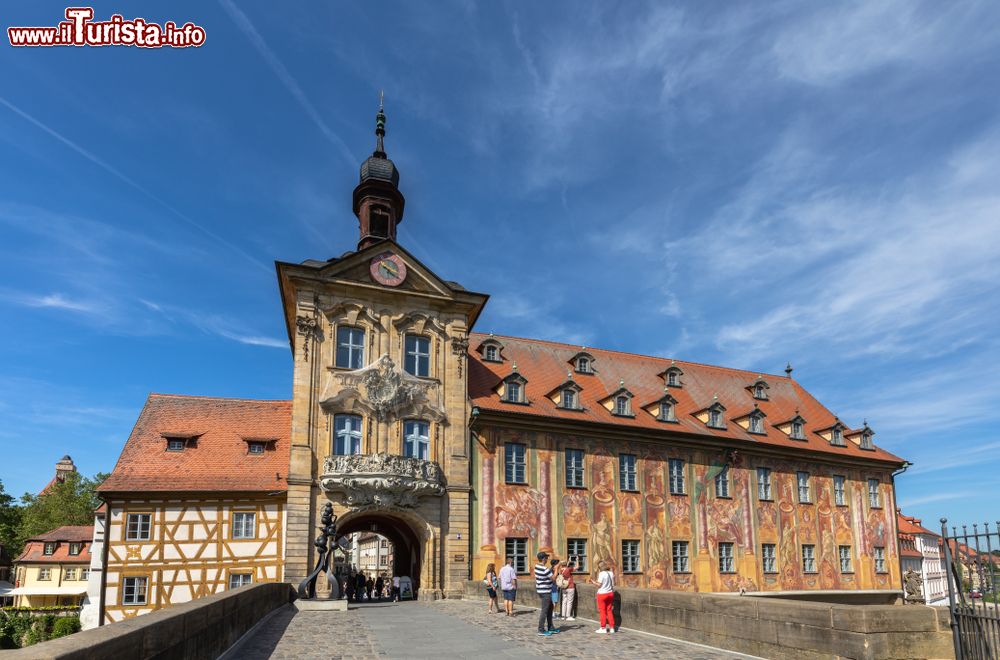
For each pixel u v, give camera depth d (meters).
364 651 14.84
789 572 40.88
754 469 41.56
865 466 45.66
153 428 34.22
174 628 9.28
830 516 43.41
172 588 29.89
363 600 33.47
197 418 35.44
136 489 30.38
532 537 34.62
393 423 33.66
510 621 20.77
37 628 50.44
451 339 36.06
